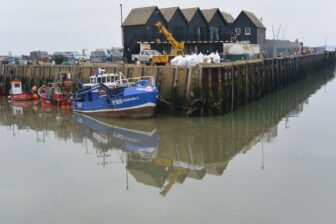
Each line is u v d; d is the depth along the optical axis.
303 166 14.63
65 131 22.11
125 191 12.60
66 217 10.79
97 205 11.52
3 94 40.09
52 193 12.54
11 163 15.88
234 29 52.31
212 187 12.77
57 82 31.53
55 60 41.97
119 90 24.22
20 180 13.81
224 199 11.70
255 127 21.98
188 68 23.84
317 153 16.33
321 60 72.38
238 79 27.31
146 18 42.09
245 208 11.01
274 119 24.38
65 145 18.94
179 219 10.48
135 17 43.09
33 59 47.34
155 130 21.50
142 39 42.03
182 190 12.57
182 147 18.20
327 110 27.67
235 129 21.50
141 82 24.55
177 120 23.69
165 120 23.72
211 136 20.06
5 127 23.56
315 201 11.38
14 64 40.88
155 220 10.47
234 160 15.83
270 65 36.69
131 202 11.70
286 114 26.28
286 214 10.59
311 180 13.10
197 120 23.64
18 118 26.55
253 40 51.62
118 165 15.59
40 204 11.69
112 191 12.62
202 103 24.06
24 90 38.06
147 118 23.98
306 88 42.94
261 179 13.34
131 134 20.84
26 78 38.19
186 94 23.95
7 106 32.09
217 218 10.46
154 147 18.31
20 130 22.62
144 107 23.59
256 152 16.84
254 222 10.19
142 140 19.61
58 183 13.46
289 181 13.07
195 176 14.02
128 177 14.06
